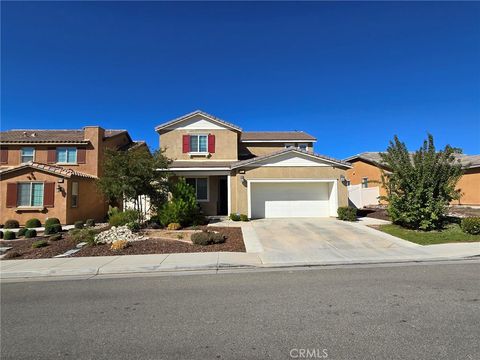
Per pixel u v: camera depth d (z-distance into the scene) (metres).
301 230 15.77
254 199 21.12
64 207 21.39
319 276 8.37
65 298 6.81
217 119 23.27
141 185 16.89
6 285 8.12
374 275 8.38
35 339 4.72
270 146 26.75
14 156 25.67
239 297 6.58
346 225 16.92
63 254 11.58
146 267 9.53
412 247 12.11
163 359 4.05
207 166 20.97
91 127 26.02
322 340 4.48
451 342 4.36
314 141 26.75
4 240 15.45
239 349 4.27
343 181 20.88
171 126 23.28
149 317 5.54
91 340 4.66
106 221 24.77
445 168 14.93
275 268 9.51
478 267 9.21
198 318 5.43
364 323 5.05
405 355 4.02
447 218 16.73
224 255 11.02
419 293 6.63
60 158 25.78
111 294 7.05
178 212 16.98
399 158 15.63
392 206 15.85
